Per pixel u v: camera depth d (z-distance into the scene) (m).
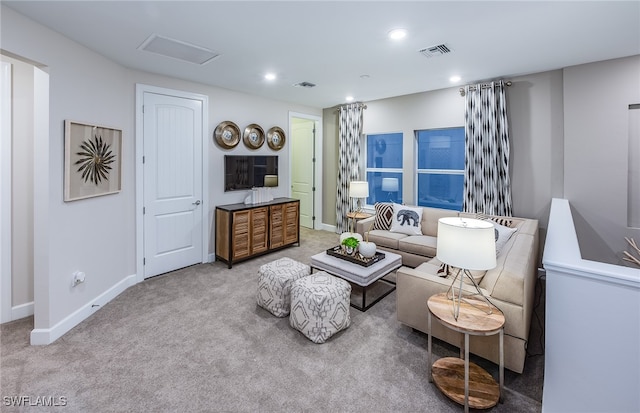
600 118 3.34
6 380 1.97
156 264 3.84
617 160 3.29
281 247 4.91
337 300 2.50
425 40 2.73
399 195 5.39
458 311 1.84
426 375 2.05
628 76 3.17
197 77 3.87
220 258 4.37
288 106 5.48
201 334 2.54
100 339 2.46
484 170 4.12
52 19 2.29
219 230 4.34
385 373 2.08
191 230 4.19
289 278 2.84
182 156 4.02
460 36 2.65
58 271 2.51
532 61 3.30
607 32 2.58
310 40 2.74
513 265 2.09
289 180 5.53
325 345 2.40
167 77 3.81
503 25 2.45
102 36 2.61
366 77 3.88
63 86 2.54
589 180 3.44
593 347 1.36
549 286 1.45
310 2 2.10
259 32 2.58
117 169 3.29
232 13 2.26
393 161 5.50
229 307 3.03
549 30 2.54
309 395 1.87
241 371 2.09
